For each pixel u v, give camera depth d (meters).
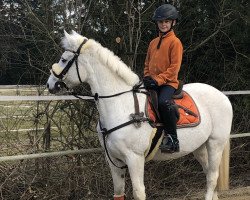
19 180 3.64
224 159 4.21
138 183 2.85
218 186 4.27
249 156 5.18
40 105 3.83
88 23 4.45
